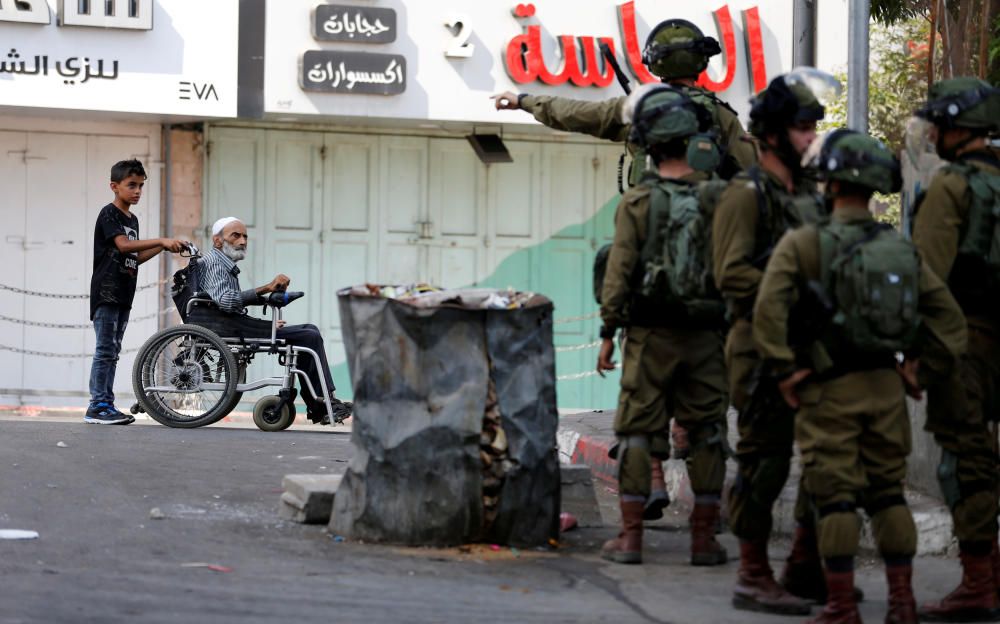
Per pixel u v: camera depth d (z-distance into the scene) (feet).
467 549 38.70
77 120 101.35
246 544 39.22
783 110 32.81
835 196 30.42
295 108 98.53
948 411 32.99
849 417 29.78
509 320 38.47
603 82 102.06
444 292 39.32
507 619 31.76
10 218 100.89
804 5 59.36
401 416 38.65
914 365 31.01
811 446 30.04
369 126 106.01
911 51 97.66
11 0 93.71
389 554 38.04
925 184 41.27
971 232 32.86
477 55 101.24
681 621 32.07
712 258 36.14
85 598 32.63
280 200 104.94
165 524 42.09
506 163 108.27
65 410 100.42
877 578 37.78
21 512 43.32
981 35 71.00
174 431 68.03
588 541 41.78
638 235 36.99
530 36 101.35
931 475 43.57
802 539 34.40
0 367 101.09
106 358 71.67
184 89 96.84
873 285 29.19
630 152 44.27
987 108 33.58
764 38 105.91
